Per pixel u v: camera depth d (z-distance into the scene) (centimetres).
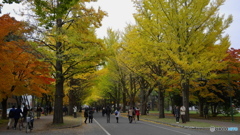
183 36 1914
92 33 1825
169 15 1911
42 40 1652
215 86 2752
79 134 1235
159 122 2195
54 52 1594
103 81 4369
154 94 6469
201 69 1781
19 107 1543
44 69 1661
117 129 1506
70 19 1753
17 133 1310
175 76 2145
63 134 1245
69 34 1597
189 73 1844
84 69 1823
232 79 2347
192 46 1894
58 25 1755
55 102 1811
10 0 798
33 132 1368
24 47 1479
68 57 1647
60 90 1823
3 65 1333
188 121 2038
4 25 1320
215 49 1841
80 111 5678
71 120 2339
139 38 2222
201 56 1859
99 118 3141
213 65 1772
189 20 1878
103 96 5656
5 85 1513
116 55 2755
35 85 1792
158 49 2011
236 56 2200
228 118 2780
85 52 1598
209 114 3450
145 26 2120
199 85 2823
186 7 1933
